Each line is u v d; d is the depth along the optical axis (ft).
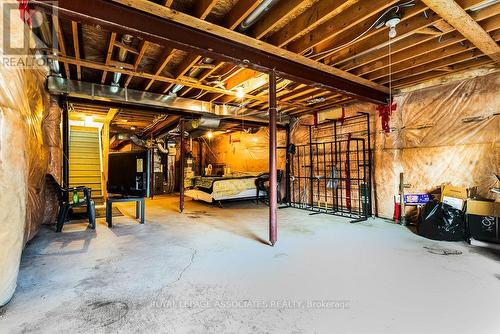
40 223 13.08
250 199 25.34
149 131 31.48
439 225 12.06
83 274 8.35
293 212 19.74
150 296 6.93
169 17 8.43
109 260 9.60
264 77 14.24
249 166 30.12
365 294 7.02
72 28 9.23
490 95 12.50
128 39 10.33
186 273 8.43
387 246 11.16
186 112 20.15
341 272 8.45
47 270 8.64
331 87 13.38
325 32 9.66
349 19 8.78
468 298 6.79
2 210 5.94
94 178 24.17
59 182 15.74
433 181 14.42
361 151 18.39
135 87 16.61
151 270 8.68
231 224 15.69
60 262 9.36
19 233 6.59
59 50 10.64
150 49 11.75
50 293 7.07
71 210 18.21
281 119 23.15
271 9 8.95
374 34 10.29
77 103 16.81
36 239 12.28
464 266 8.89
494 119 12.36
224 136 34.68
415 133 15.24
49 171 15.17
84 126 24.91
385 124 16.65
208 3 7.86
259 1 7.74
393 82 14.93
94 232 13.67
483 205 11.34
